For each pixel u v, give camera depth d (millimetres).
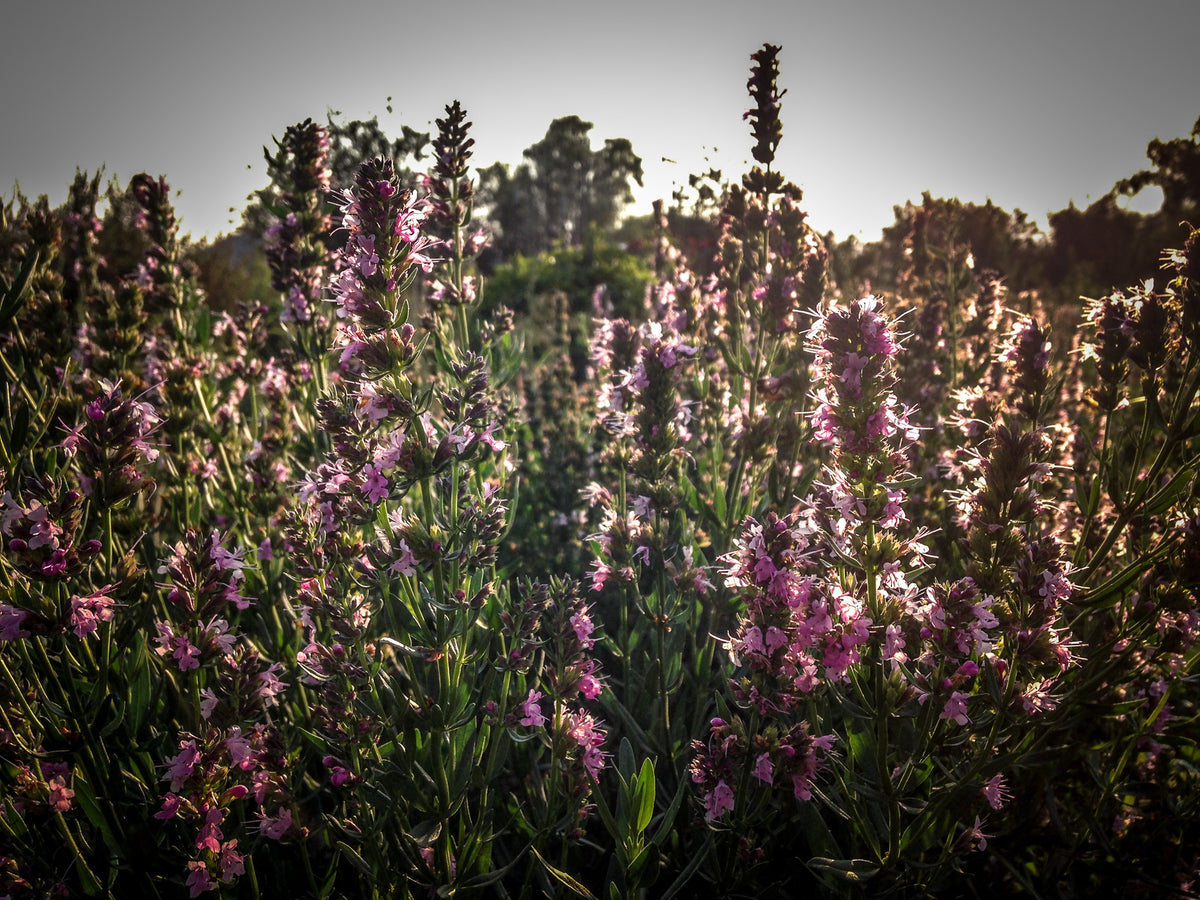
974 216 13117
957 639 2580
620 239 29984
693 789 3422
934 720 2721
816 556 2908
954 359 6086
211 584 2711
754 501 4605
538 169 57125
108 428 2744
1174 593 2998
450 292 4758
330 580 3244
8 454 3037
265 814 2941
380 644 3514
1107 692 3426
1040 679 3084
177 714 3566
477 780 3191
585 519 6266
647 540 3953
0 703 2836
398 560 2900
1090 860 3520
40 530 2477
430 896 3117
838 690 2959
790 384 4559
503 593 3787
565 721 3164
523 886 3064
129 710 3221
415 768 3090
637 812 2807
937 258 7043
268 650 3883
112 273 11148
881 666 2633
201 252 14852
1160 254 3311
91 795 2840
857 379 2543
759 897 3037
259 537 4523
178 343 5684
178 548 2736
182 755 2641
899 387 4988
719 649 4156
